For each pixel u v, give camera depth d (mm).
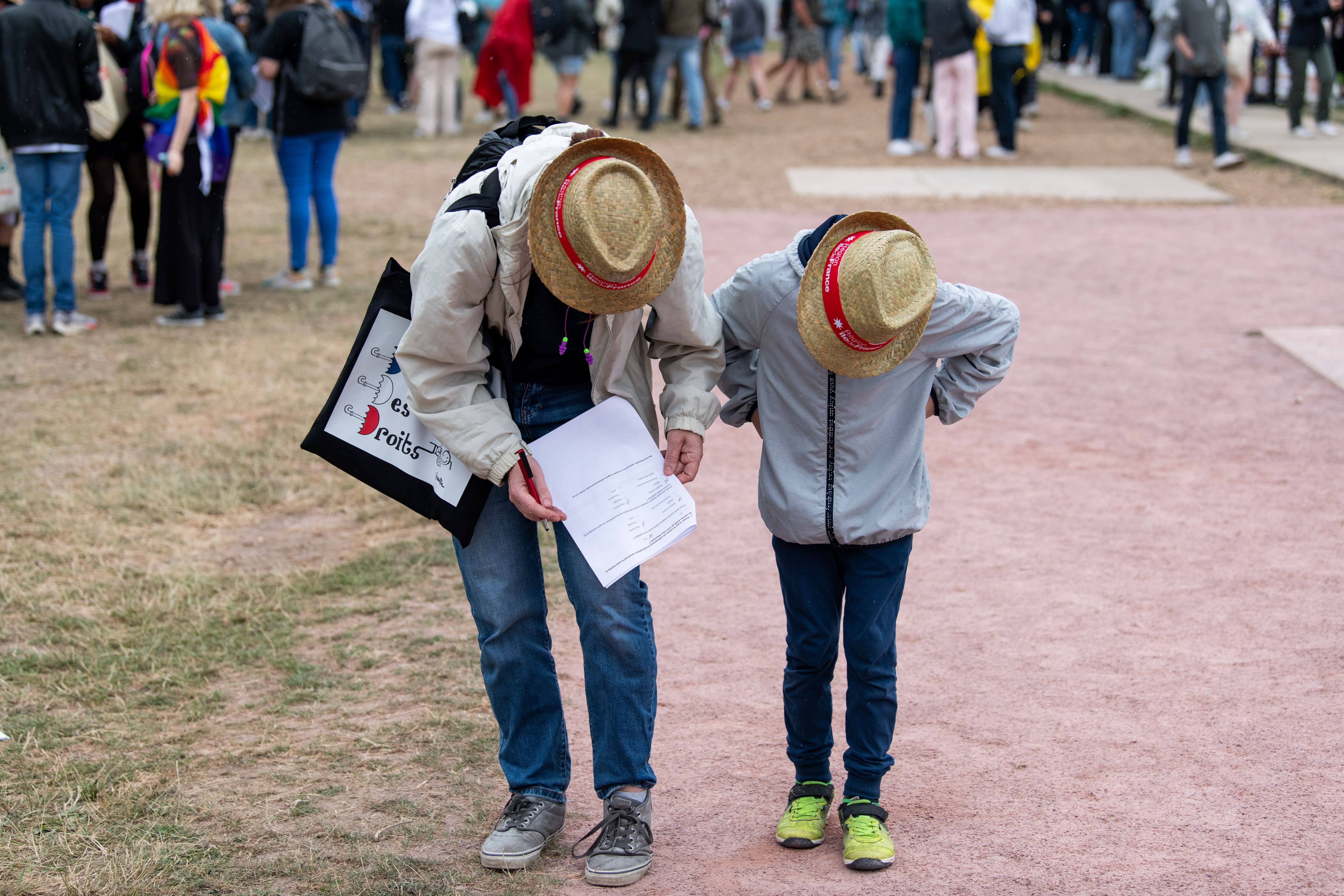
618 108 17734
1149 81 21125
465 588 3090
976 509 5457
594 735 3037
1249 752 3504
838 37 21562
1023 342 7949
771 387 3002
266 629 4406
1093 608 4480
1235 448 6102
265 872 3012
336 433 3033
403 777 3461
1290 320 8258
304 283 9391
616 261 2520
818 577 3057
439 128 18375
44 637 4301
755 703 3895
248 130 17766
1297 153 13969
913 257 2713
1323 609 4406
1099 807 3258
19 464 5926
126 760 3533
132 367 7434
